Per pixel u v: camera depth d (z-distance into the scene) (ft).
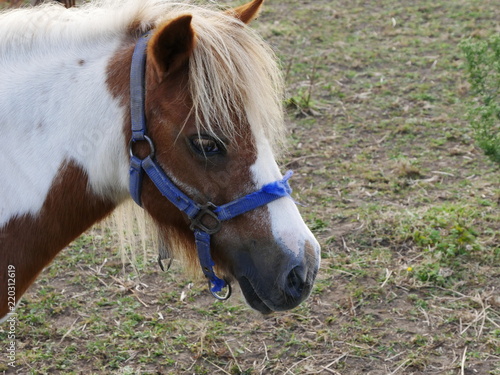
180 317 12.05
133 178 7.55
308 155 17.31
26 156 7.52
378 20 25.88
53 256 8.09
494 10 26.11
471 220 13.93
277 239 7.38
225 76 6.99
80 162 7.62
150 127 7.31
